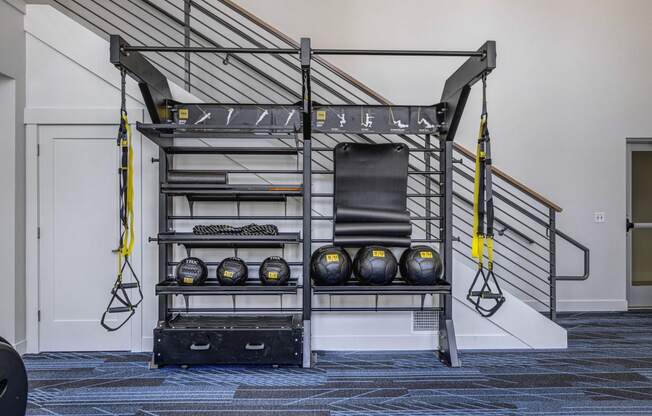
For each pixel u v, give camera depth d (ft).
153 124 9.36
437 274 10.36
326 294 11.05
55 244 11.62
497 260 16.22
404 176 11.03
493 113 16.26
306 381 9.61
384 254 10.30
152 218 11.64
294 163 11.78
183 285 10.39
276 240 10.50
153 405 8.44
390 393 8.98
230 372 10.14
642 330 13.75
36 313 11.50
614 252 16.49
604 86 16.52
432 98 15.97
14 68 11.03
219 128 9.56
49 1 14.32
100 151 11.69
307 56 8.78
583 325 14.35
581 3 16.43
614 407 8.42
